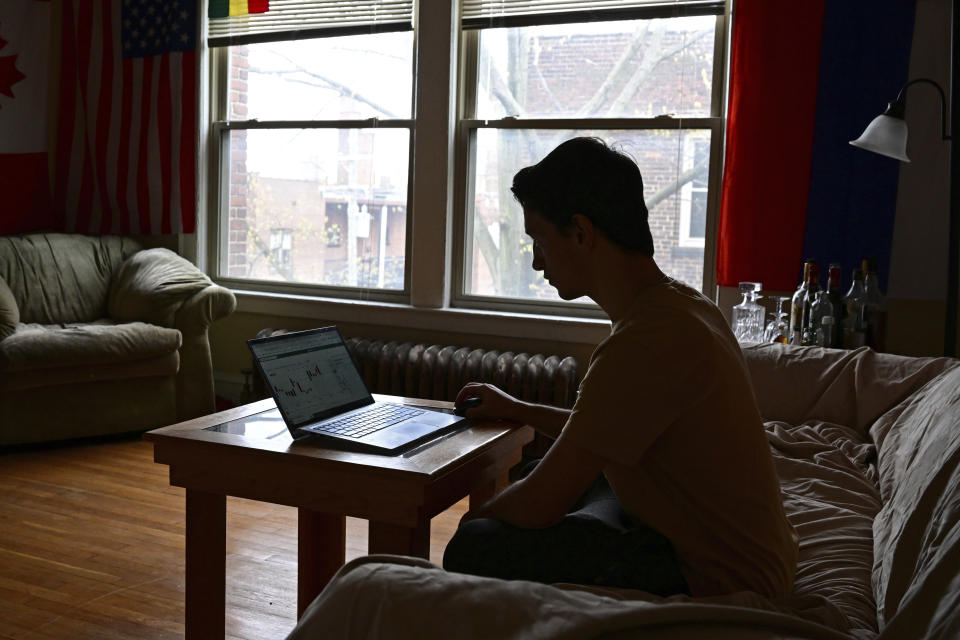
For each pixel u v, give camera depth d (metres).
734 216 3.65
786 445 2.47
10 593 2.41
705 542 1.30
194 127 4.80
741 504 1.28
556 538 1.35
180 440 1.72
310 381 1.86
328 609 0.94
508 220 4.26
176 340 4.16
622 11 3.92
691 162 3.90
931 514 1.39
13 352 3.66
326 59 4.59
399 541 1.56
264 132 4.78
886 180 3.47
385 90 4.47
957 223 3.12
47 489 3.36
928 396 2.18
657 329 1.25
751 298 3.36
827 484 2.20
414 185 4.32
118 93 4.87
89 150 4.98
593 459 1.27
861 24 3.46
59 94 5.04
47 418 3.86
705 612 0.91
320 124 4.62
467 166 4.30
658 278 1.37
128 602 2.37
